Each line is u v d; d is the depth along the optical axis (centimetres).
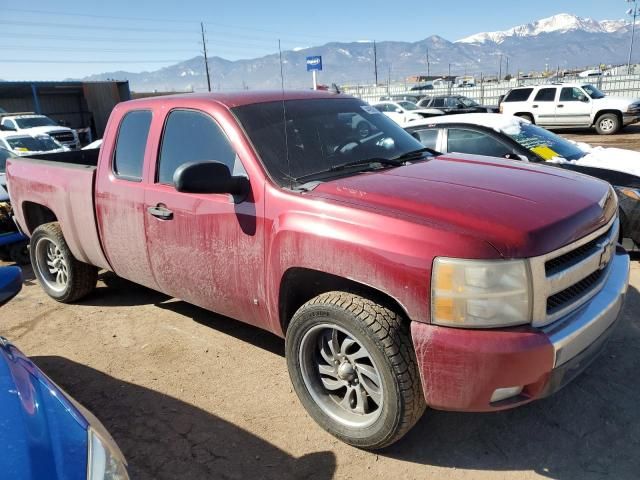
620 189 507
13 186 523
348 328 269
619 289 287
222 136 338
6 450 169
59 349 423
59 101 3959
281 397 342
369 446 282
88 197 427
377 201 271
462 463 276
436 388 246
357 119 387
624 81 2678
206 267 346
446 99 2664
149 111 387
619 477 260
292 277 301
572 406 315
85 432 192
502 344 231
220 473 279
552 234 245
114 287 553
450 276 235
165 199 361
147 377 374
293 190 299
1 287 262
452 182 297
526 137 602
